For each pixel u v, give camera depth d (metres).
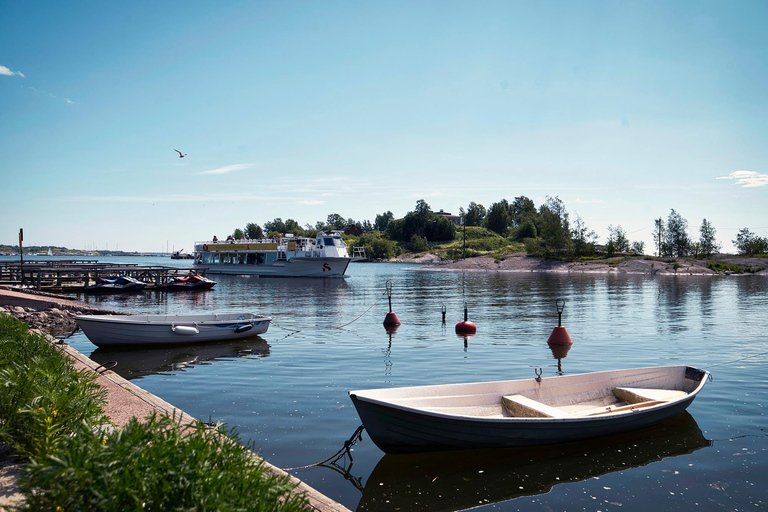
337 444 9.45
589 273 82.44
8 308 25.91
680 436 10.10
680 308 33.16
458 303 36.84
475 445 9.07
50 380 6.84
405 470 8.52
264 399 12.20
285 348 19.23
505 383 10.59
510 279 68.00
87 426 4.89
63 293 45.62
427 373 14.98
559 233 96.88
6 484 5.31
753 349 19.08
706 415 11.35
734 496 7.71
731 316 28.98
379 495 7.66
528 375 14.80
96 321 18.59
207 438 4.83
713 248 107.06
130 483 3.80
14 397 6.18
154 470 3.97
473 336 22.08
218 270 78.19
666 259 88.38
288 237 71.44
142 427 4.57
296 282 62.28
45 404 5.96
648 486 8.03
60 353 10.19
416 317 28.92
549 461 8.92
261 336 22.12
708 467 8.72
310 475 8.25
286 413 11.10
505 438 8.98
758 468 8.67
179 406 11.61
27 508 4.04
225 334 20.52
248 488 4.29
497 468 8.62
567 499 7.63
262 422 10.54
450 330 23.92
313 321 27.28
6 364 7.68
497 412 10.25
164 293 46.97
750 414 11.41
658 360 17.06
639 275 76.88
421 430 8.76
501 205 164.25
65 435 5.17
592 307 33.84
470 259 102.69
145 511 3.81
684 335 22.34
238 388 13.26
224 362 16.66
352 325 25.72
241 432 9.96
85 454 4.08
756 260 86.00
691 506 7.42
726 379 14.48
